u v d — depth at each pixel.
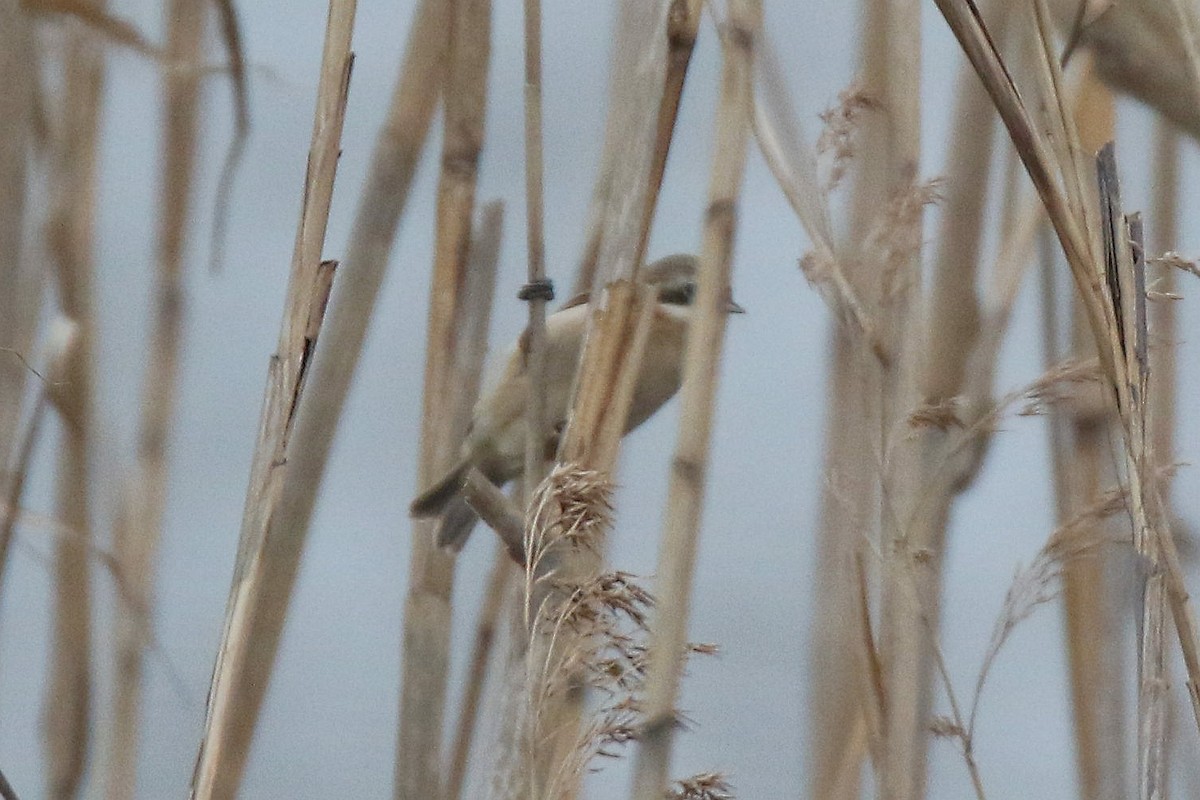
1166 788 3.19
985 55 3.33
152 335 4.82
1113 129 4.09
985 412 4.32
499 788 3.46
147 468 4.76
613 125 4.53
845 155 4.11
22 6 4.50
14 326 4.50
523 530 3.64
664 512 3.52
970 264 4.50
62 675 4.59
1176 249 4.55
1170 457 4.36
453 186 4.17
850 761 4.37
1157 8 4.06
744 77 3.72
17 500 4.16
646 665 3.33
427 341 4.21
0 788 3.67
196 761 3.18
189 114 4.85
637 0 4.21
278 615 4.14
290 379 3.33
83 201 4.76
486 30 4.20
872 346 4.12
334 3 3.42
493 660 3.97
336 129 3.38
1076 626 4.39
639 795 3.32
